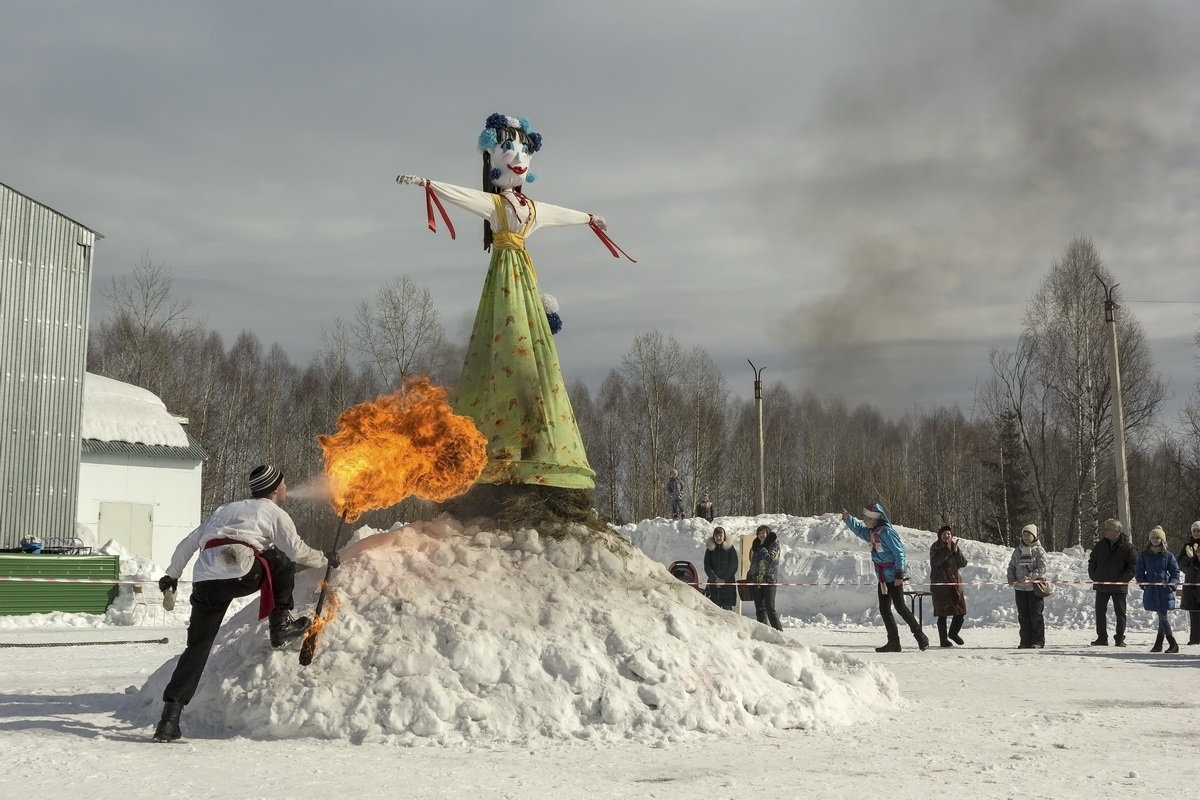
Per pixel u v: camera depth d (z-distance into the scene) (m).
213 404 63.25
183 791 5.02
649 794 5.00
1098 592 17.16
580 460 8.82
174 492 34.81
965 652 15.30
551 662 7.05
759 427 42.81
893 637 15.54
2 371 26.56
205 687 7.14
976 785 5.25
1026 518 57.94
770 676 7.71
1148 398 48.47
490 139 9.40
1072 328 47.00
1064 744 6.61
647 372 63.16
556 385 8.84
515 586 7.79
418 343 46.84
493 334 8.83
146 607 23.52
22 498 26.67
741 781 5.34
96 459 33.19
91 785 5.14
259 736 6.70
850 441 76.31
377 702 6.75
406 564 7.95
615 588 8.01
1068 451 54.47
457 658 6.98
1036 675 11.49
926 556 27.52
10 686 9.72
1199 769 5.75
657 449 61.94
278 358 68.12
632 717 6.80
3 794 4.92
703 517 33.91
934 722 7.63
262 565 6.88
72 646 16.52
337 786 5.16
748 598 19.95
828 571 26.84
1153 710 8.41
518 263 9.12
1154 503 66.31
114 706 7.94
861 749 6.36
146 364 58.97
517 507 8.47
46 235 27.62
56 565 23.05
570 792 5.03
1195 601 16.98
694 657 7.43
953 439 71.38
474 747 6.36
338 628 7.32
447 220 8.90
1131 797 4.98
